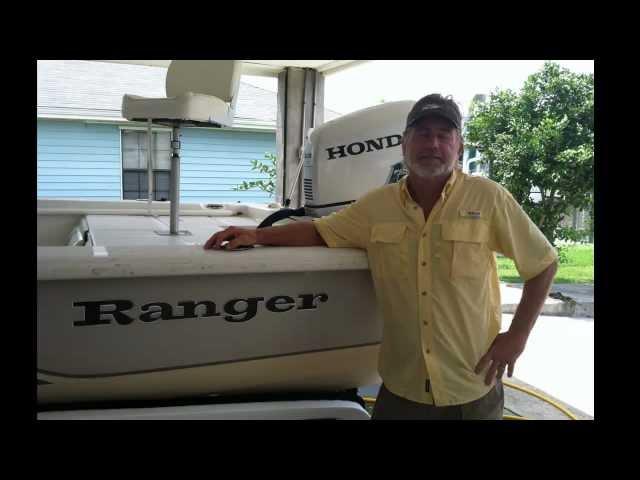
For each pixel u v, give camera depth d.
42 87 8.58
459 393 1.49
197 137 8.58
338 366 1.69
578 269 7.42
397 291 1.51
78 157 8.23
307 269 1.50
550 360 3.99
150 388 1.48
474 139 7.72
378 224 1.54
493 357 1.51
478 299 1.49
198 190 8.72
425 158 1.44
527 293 1.51
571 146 7.09
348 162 2.14
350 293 1.61
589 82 7.30
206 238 2.07
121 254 1.33
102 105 8.29
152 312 1.40
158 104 1.99
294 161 5.14
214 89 2.46
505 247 1.50
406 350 1.51
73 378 1.37
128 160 8.44
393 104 2.16
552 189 7.26
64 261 1.27
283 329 1.55
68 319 1.33
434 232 1.47
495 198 1.48
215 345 1.48
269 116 9.12
